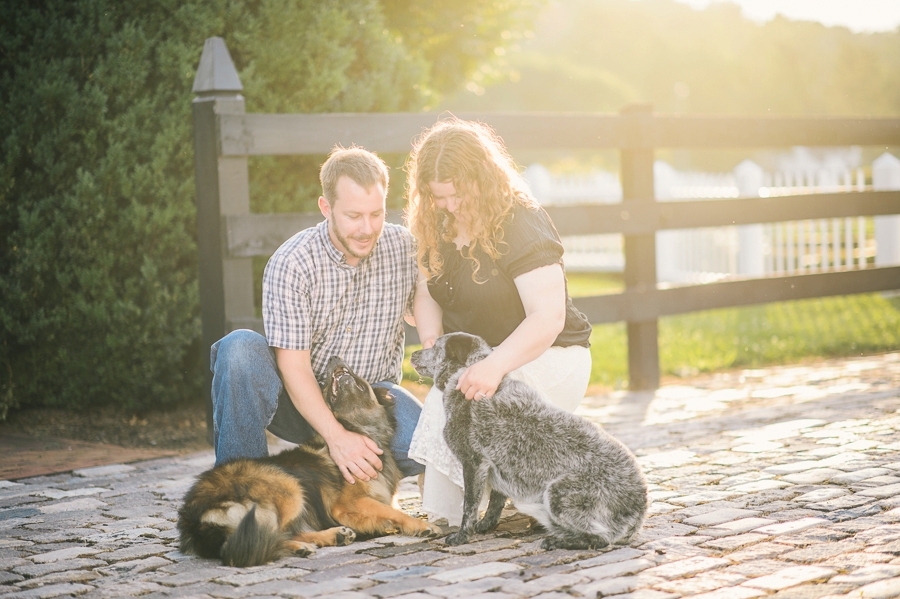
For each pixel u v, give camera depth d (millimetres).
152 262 5289
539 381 3127
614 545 2814
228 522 2842
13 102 5281
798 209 7109
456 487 3121
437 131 3135
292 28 5664
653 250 6488
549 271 3020
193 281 5527
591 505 2734
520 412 2863
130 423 5410
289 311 3250
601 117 6211
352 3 6152
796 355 7664
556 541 2809
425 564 2723
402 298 3549
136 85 5336
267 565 2768
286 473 3021
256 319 4746
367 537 3100
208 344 4949
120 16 5426
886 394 5543
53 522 3400
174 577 2660
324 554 2875
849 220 10883
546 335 2971
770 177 11922
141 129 5348
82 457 4660
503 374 2922
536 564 2662
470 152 3023
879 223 11172
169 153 5375
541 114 5945
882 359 7215
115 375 5355
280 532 2930
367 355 3564
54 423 5441
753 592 2330
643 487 2775
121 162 5250
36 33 5316
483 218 3037
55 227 5254
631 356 6543
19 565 2832
